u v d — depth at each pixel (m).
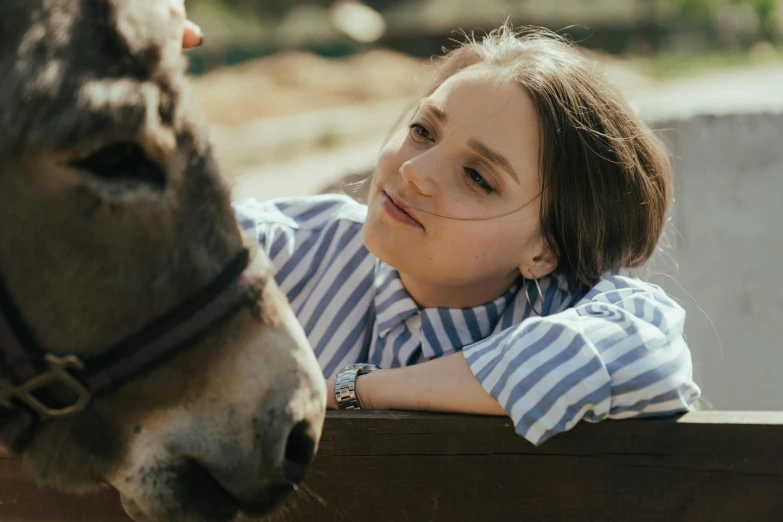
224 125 10.63
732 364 3.62
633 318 1.58
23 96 1.15
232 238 1.35
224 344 1.33
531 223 1.78
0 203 1.21
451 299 1.87
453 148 1.73
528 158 1.74
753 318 3.61
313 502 1.59
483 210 1.72
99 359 1.30
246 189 6.44
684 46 16.36
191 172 1.29
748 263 3.59
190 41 1.77
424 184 1.70
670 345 1.58
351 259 1.99
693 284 3.61
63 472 1.39
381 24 16.75
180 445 1.34
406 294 1.88
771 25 17.39
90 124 1.14
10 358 1.30
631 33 16.64
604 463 1.49
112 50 1.19
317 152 9.48
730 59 14.85
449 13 16.36
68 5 1.20
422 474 1.55
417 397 1.61
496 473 1.52
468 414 1.57
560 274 1.89
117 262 1.25
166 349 1.30
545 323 1.55
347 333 1.93
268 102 11.97
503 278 1.88
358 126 10.60
